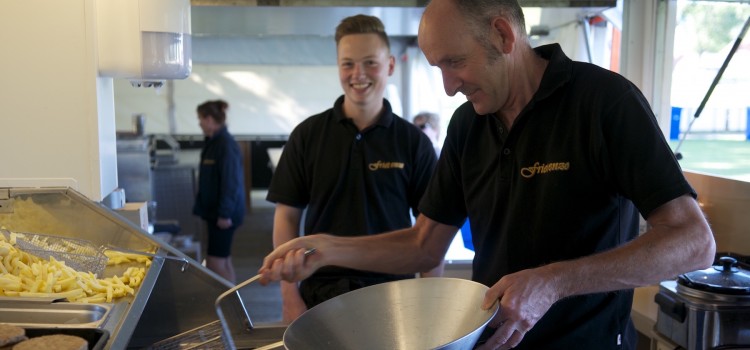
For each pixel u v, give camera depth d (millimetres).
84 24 1741
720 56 2492
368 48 1996
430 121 4352
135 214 2078
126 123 9102
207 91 9180
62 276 1368
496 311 998
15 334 1018
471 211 1459
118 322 1165
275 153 7289
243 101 9281
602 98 1235
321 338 1050
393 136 2082
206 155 4660
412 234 1579
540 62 1343
